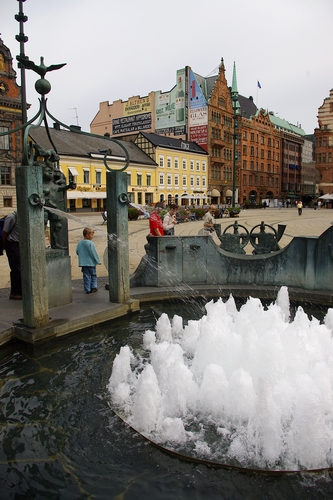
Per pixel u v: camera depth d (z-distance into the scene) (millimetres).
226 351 3748
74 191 43250
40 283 4617
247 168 77062
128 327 5297
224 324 4699
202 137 64438
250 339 3641
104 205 47156
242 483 2451
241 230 22297
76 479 2484
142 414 2947
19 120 43375
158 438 2848
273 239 7602
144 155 55250
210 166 66312
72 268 9531
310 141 109875
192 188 62438
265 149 83250
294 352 3650
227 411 3045
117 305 5582
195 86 63531
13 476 2514
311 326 4539
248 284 7012
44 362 4195
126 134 68812
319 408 2596
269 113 93062
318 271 6598
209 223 9438
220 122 67062
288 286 6852
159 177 55688
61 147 42719
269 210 58125
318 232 19000
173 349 3959
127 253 5734
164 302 6547
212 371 3135
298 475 2514
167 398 3137
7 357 4324
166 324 4926
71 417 3141
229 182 71500
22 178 4344
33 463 2627
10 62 42594
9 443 2830
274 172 87812
